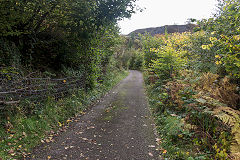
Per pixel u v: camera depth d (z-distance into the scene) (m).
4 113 3.70
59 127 4.46
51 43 7.33
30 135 3.66
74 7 6.37
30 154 3.14
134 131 4.39
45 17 6.53
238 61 2.97
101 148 3.49
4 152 2.94
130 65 36.31
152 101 7.16
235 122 2.63
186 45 8.79
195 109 3.74
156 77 9.92
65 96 6.19
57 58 7.71
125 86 12.37
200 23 5.13
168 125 4.08
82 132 4.27
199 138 3.34
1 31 5.16
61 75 7.00
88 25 7.52
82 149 3.42
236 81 4.09
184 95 4.79
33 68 6.24
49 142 3.65
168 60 7.48
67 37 7.96
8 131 3.46
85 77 8.12
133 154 3.29
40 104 4.75
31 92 4.51
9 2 4.77
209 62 5.91
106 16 7.43
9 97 3.86
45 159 3.01
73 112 5.54
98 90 9.23
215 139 3.04
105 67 13.02
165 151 3.29
